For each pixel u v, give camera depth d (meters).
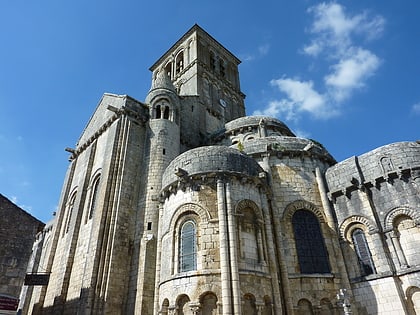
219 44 60.25
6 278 16.78
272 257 22.23
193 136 40.97
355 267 23.50
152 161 31.73
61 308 27.67
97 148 36.84
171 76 57.38
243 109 56.62
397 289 21.05
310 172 28.19
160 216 25.56
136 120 34.81
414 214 22.25
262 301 19.88
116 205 28.91
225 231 21.00
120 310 24.84
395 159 24.23
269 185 26.83
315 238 25.20
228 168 23.64
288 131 39.59
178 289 20.16
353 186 25.38
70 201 37.62
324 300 22.75
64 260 30.70
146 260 25.97
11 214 18.34
